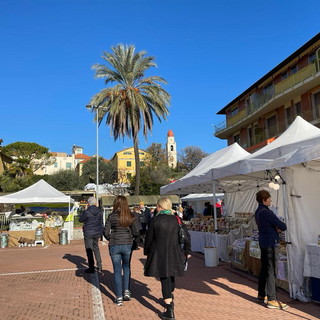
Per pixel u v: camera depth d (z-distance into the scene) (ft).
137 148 94.58
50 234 58.85
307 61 86.12
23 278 27.66
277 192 33.53
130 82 92.07
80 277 27.17
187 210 72.59
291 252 19.08
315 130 26.45
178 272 15.56
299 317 15.69
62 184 187.83
